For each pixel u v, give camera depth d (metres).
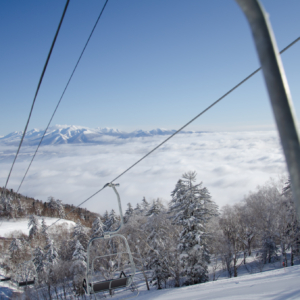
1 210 141.38
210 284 20.09
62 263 52.38
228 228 41.69
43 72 7.55
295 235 33.50
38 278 52.41
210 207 33.47
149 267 37.34
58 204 155.62
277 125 0.73
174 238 38.50
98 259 41.19
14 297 53.12
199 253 29.91
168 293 20.66
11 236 101.69
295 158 0.68
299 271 16.67
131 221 43.59
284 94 0.73
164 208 44.25
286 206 35.62
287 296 11.27
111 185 12.78
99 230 64.62
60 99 13.38
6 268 70.50
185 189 32.88
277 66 0.75
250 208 41.81
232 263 43.03
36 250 58.72
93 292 12.29
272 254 40.47
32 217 90.81
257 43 0.80
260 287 14.27
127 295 35.03
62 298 50.34
